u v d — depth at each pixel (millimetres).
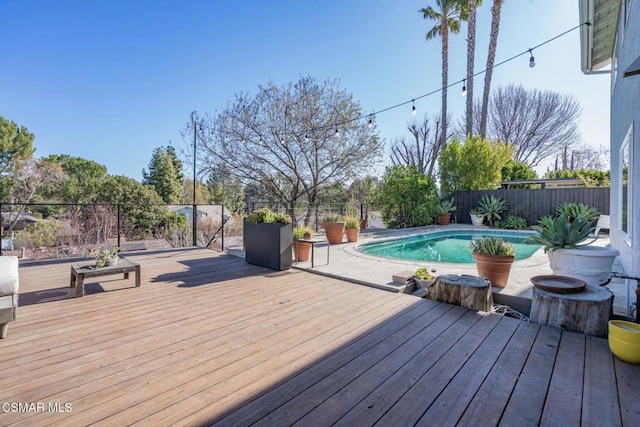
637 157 3539
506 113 19453
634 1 3873
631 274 3848
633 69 2424
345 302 3305
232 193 13617
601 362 2072
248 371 1973
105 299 3381
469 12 13016
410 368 2002
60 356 2150
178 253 6340
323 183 12562
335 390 1772
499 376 1911
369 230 10297
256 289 3785
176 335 2496
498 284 3742
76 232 9992
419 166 21297
